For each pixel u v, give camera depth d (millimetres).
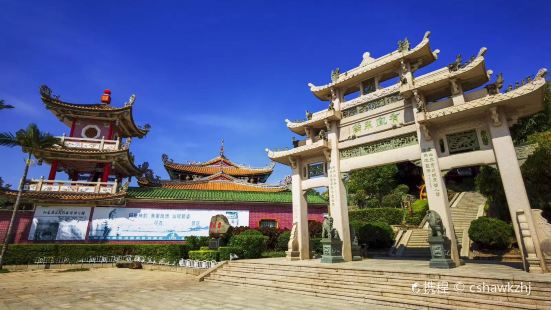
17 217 28484
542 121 30016
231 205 33500
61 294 13766
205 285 16344
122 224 30016
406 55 17516
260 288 14961
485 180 23922
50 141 27344
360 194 46750
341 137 19953
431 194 15008
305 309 10406
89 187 30828
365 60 19812
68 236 28547
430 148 15531
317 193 38938
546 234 11688
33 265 25453
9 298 12867
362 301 11523
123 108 34781
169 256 25578
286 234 28375
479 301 9523
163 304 11422
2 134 25312
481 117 14617
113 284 16953
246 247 24062
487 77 15781
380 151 17922
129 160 34562
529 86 12734
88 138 33500
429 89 16453
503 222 20391
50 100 32969
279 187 39219
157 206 31453
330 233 17562
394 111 17906
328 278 13797
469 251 21422
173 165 46469
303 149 20453
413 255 24047
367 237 27438
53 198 28734
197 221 32000
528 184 19594
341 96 20828
